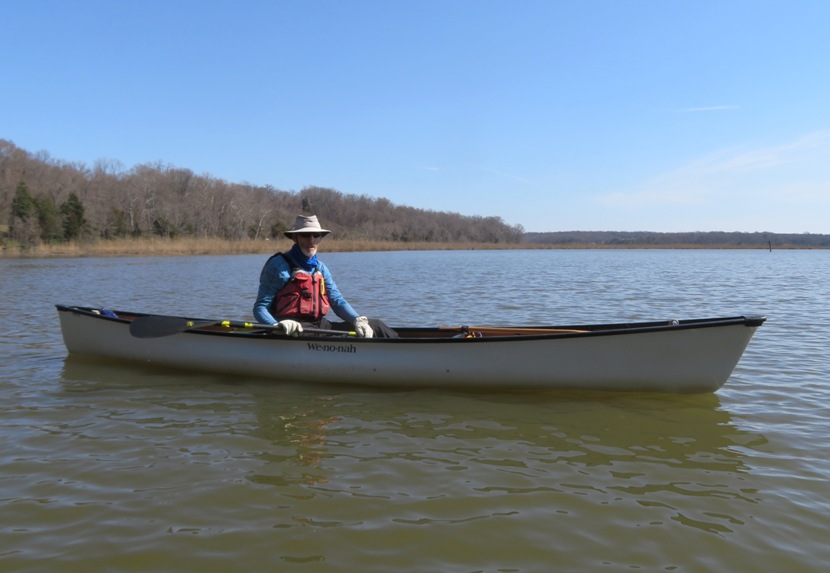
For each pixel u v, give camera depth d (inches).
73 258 1421.0
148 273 882.1
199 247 1765.5
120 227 2119.8
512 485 136.9
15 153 2488.9
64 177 2561.5
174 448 159.2
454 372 211.9
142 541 112.1
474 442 164.6
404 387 217.3
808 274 984.9
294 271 225.0
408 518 121.4
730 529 116.6
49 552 108.1
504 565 105.1
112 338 255.6
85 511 123.6
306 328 225.9
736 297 556.1
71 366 250.5
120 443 162.6
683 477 141.0
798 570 103.1
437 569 104.0
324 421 182.1
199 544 111.2
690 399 203.3
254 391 214.4
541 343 204.2
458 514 123.1
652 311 444.5
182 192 2859.3
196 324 226.8
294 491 133.5
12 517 120.8
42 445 160.6
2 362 257.4
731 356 194.1
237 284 679.7
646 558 107.1
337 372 221.1
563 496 131.2
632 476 141.9
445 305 480.7
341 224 3932.1
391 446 161.5
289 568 104.0
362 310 446.6
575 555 108.1
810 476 140.9
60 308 265.0
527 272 1014.4
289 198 3882.9
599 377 204.7
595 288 657.6
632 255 2571.4
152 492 132.6
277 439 166.4
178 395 209.5
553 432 172.2
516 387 210.7
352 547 110.7
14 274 846.5
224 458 152.6
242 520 120.3
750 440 165.2
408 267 1203.2
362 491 133.6
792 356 271.7
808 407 195.0
